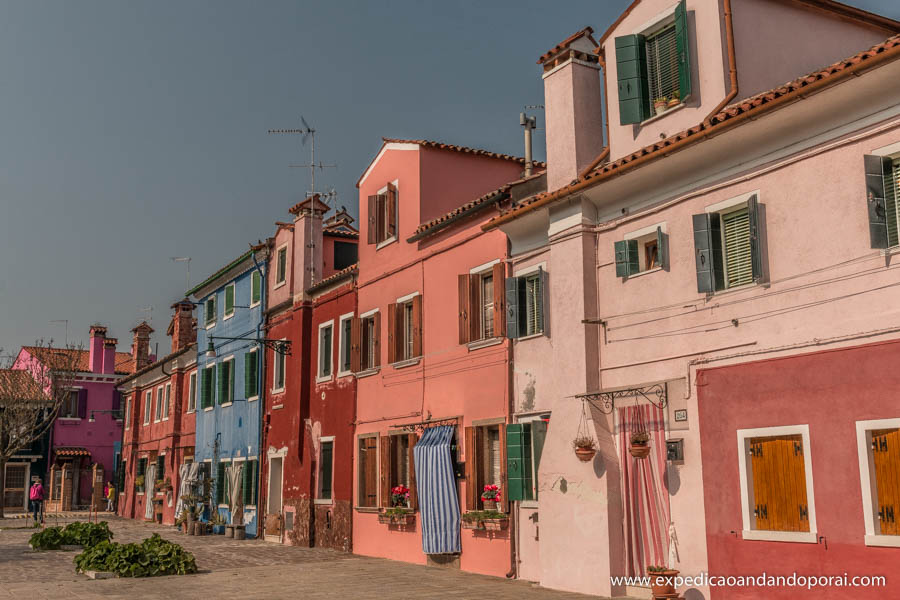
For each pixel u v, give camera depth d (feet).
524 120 70.28
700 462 42.19
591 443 47.42
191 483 109.09
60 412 177.37
